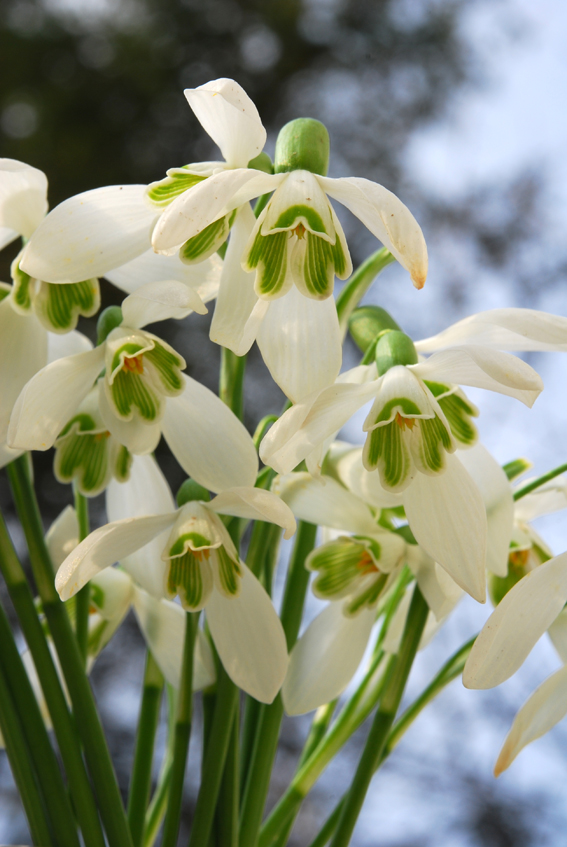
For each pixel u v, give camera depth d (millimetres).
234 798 392
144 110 2271
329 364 371
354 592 402
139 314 384
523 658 362
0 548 390
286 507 364
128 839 385
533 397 367
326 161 373
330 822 405
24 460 394
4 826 1391
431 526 374
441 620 391
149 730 408
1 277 1854
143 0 2316
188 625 385
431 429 375
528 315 366
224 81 363
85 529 408
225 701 389
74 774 387
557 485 404
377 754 387
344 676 403
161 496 410
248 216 376
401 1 2322
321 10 2342
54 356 407
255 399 1775
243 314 373
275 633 384
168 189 371
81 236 369
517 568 409
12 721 389
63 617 390
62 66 2258
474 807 1458
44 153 2186
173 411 390
